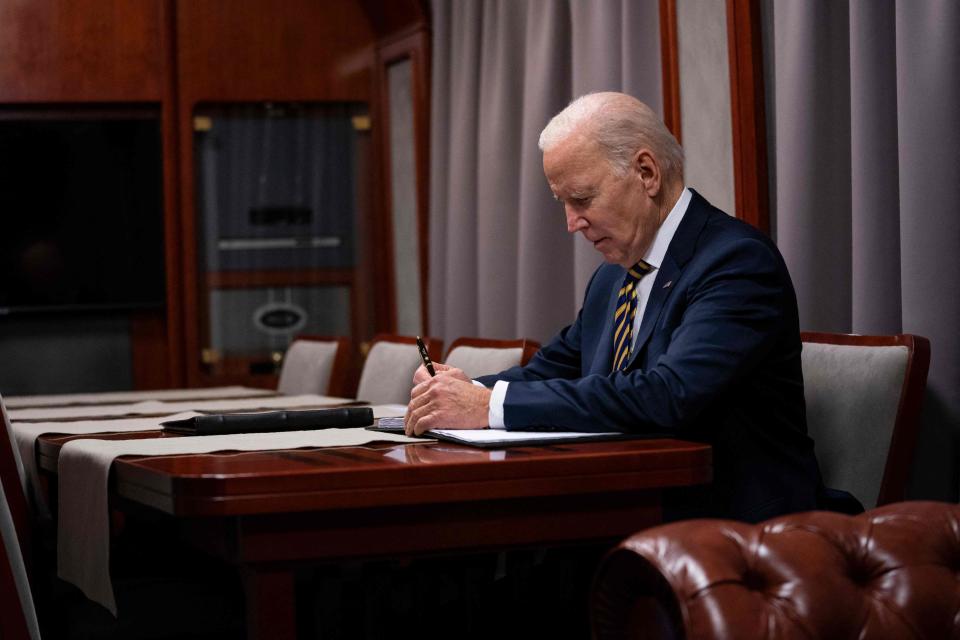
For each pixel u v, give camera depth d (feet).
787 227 9.50
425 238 17.76
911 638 3.91
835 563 4.02
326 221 18.72
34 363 17.97
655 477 5.33
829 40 9.44
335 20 18.54
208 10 18.13
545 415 6.11
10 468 6.84
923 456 8.05
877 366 6.91
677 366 6.08
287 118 18.57
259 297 18.57
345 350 13.03
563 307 14.32
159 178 18.16
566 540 5.28
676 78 11.71
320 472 4.80
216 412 9.13
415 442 6.07
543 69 14.15
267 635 4.83
